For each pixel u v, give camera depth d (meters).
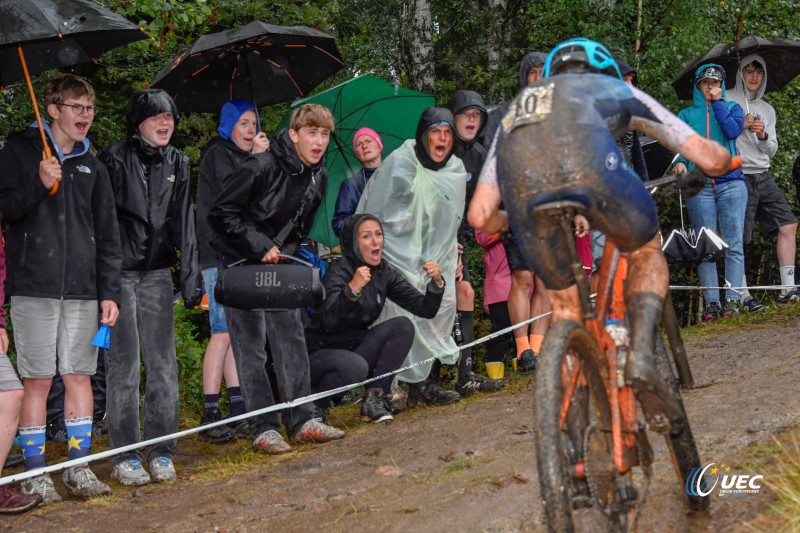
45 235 5.16
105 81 9.76
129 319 5.57
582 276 3.12
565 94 3.08
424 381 7.29
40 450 5.23
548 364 2.90
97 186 5.37
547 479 2.74
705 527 3.53
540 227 3.11
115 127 9.48
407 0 13.99
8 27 5.07
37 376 5.18
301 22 10.88
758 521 3.46
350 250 6.80
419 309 6.96
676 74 11.99
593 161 2.99
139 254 5.56
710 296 9.38
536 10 13.34
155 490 5.36
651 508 3.77
